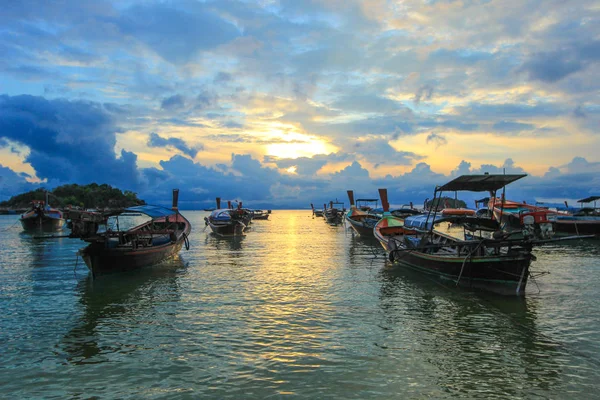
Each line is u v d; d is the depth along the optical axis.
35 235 50.34
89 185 167.12
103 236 20.84
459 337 12.27
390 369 10.18
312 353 11.12
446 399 8.80
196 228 66.81
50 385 9.54
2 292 18.20
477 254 17.83
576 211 51.25
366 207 68.44
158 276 21.69
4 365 10.62
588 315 14.20
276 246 36.62
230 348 11.48
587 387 9.27
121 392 9.20
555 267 23.08
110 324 13.66
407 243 23.94
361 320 13.87
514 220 36.16
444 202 60.75
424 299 16.50
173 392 9.15
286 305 15.70
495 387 9.30
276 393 9.05
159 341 12.06
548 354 11.02
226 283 19.73
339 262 26.28
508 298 16.48
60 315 14.73
